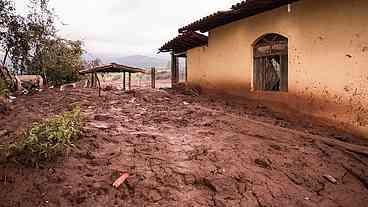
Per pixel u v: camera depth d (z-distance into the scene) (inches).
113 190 152.3
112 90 555.5
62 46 767.7
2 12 668.7
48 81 738.2
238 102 431.5
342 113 278.7
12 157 166.9
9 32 686.5
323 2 295.6
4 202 137.6
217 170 178.2
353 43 266.8
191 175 169.9
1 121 264.8
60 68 745.6
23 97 436.5
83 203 141.9
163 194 153.0
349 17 269.7
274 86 378.3
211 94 507.2
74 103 369.1
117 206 142.3
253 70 408.8
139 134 229.5
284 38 354.3
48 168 163.0
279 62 363.9
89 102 389.4
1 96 364.2
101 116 289.1
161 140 219.5
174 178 166.7
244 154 203.5
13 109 324.8
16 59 708.0
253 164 191.8
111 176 163.2
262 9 369.4
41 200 140.8
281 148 219.9
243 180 171.0
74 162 172.6
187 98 462.3
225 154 200.1
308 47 314.7
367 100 256.4
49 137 175.9
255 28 394.9
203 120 292.7
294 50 332.2
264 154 206.8
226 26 457.7
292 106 335.9
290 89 338.0
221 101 441.7
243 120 297.7
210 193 158.7
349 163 209.2
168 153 196.4
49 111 320.5
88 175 162.1
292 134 256.4
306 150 221.0
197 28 484.4
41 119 262.8
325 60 295.1
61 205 139.1
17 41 695.1
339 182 185.9
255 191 163.3
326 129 284.7
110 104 379.2
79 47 796.6
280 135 251.0
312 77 310.3
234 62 441.4
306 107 317.7
